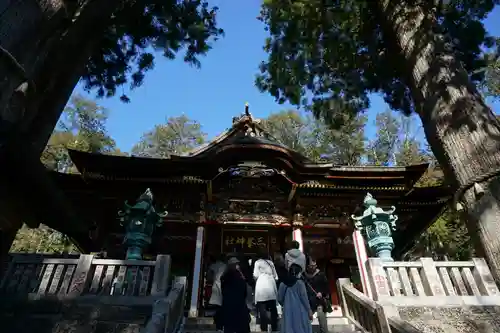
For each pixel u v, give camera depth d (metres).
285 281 5.83
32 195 4.95
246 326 5.95
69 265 6.49
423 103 8.35
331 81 14.09
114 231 13.36
